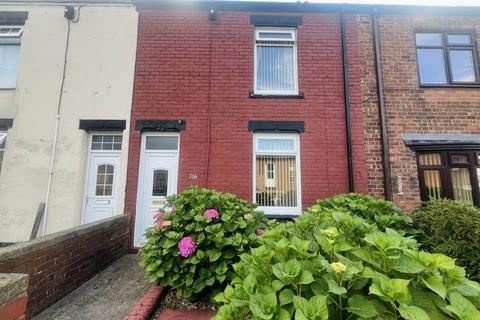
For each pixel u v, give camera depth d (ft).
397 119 20.12
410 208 18.90
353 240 5.89
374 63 20.98
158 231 11.12
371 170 19.61
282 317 4.17
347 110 20.11
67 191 19.44
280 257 5.33
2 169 19.60
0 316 4.91
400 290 3.82
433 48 21.62
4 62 21.90
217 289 10.54
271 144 20.42
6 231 18.92
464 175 19.35
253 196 19.54
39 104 20.35
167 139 20.39
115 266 15.20
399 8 21.35
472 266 9.22
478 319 3.58
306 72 20.93
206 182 19.39
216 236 10.39
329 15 21.76
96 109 20.26
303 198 19.34
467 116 20.25
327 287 4.45
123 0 21.57
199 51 20.97
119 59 20.83
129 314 9.14
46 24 21.34
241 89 20.56
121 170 19.34
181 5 21.27
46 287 10.38
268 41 21.93
